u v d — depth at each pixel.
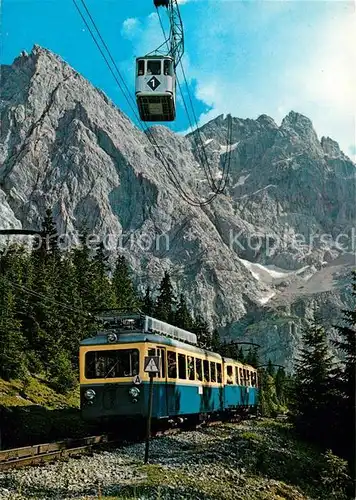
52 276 67.75
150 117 22.62
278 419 54.66
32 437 22.33
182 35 21.67
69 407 47.34
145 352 21.91
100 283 86.19
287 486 16.16
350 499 18.11
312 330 37.00
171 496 11.31
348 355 30.28
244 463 17.23
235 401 37.94
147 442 15.86
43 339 60.28
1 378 49.06
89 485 11.98
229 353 70.94
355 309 30.62
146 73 21.59
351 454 28.00
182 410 25.22
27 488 11.39
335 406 30.92
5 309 51.25
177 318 107.75
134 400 21.47
